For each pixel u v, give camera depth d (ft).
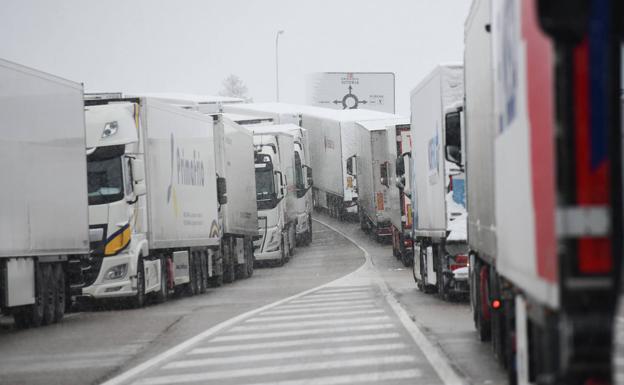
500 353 65.57
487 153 64.28
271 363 72.79
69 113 120.16
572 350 24.29
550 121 32.01
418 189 141.79
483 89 66.13
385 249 278.87
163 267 146.41
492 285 66.90
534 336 40.09
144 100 137.69
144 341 91.40
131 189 131.44
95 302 148.15
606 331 24.17
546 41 32.83
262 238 240.12
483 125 67.15
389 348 79.00
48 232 111.34
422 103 135.64
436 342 82.58
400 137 221.87
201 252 169.07
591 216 24.13
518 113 42.04
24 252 104.27
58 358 80.28
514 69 43.55
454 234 119.55
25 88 106.93
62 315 117.70
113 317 120.57
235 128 208.13
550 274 31.68
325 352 78.07
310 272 214.90
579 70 23.94
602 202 24.14
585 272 24.14
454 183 119.44
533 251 37.27
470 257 88.99
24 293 104.94
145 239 136.56
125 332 100.58
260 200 241.55
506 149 48.29
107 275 129.90
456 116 92.63
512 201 45.73
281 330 96.17
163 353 81.05
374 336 87.86
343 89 444.96
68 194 118.32
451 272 122.72
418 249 147.84
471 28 76.79
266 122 298.35
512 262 46.93
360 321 101.96
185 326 104.53
